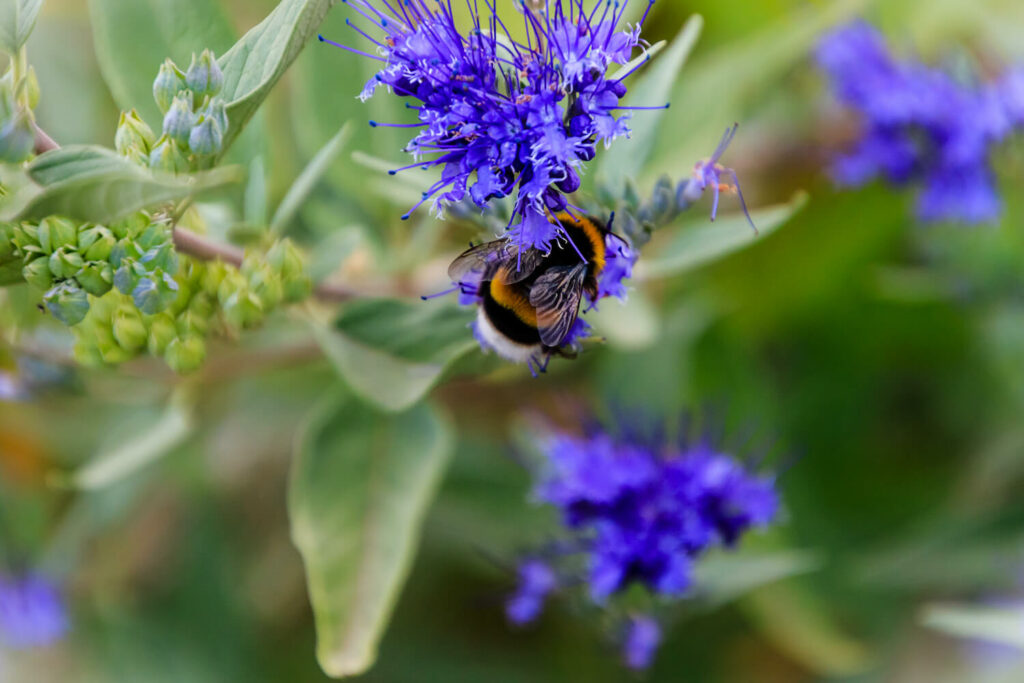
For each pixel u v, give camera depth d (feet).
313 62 0.82
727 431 0.94
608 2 0.69
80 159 0.65
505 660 0.95
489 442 0.95
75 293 0.69
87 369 0.80
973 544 0.93
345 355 0.75
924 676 0.93
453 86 0.68
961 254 0.92
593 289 0.71
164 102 0.70
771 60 0.88
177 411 0.83
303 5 0.68
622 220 0.72
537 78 0.68
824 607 0.93
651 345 0.94
